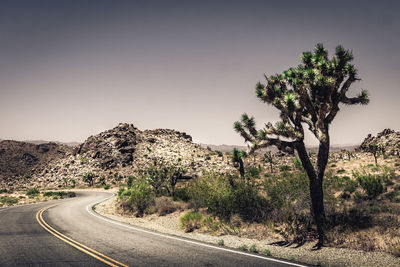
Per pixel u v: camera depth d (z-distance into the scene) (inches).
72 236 391.2
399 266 229.0
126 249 308.8
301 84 381.7
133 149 4443.9
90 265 246.1
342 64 368.2
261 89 432.1
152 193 787.4
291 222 387.9
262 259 261.0
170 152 4372.5
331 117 386.9
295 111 391.2
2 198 1555.1
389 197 477.4
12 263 252.1
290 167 1715.1
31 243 341.4
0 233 413.1
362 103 371.2
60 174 3806.6
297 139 386.3
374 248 278.5
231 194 471.8
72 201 1197.1
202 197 585.6
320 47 393.1
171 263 250.2
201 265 243.0
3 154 6496.1
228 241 352.8
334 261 250.7
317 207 367.2
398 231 306.0
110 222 549.6
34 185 3555.6
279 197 441.1
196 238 381.1
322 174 373.1
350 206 432.1
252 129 425.1
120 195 943.0
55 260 262.5
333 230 336.5
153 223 554.6
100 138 4719.5
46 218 607.5
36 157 6742.1
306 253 281.7
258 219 431.2
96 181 3240.7
